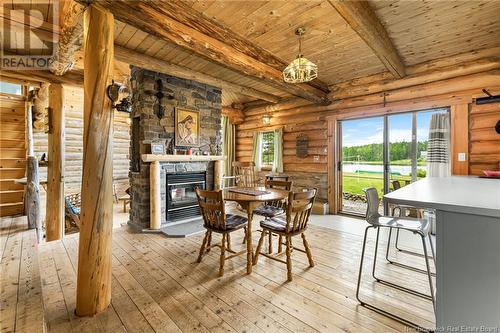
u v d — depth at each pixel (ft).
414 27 9.41
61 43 9.87
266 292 7.14
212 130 16.31
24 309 5.70
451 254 3.76
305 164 18.74
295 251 10.24
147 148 13.01
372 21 8.30
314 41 10.52
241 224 8.67
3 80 13.35
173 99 14.08
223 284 7.59
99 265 6.31
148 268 8.68
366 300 6.72
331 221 15.10
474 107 11.62
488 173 9.30
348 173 17.16
